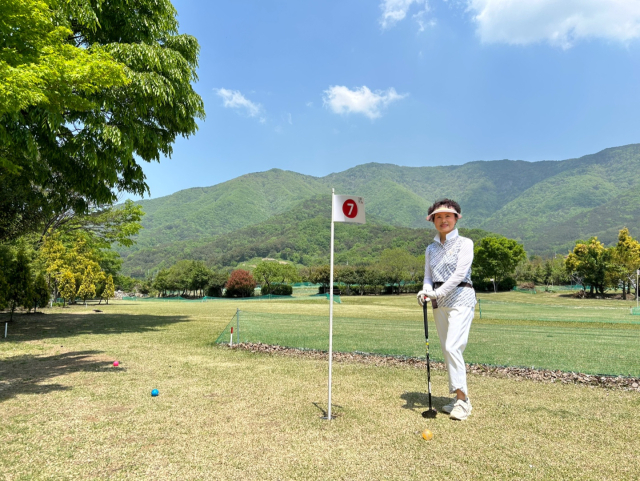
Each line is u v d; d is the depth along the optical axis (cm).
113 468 318
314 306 3469
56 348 941
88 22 1000
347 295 6838
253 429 406
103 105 1093
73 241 3191
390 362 773
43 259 2964
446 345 464
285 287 6575
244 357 825
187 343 1020
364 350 934
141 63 1184
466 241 481
